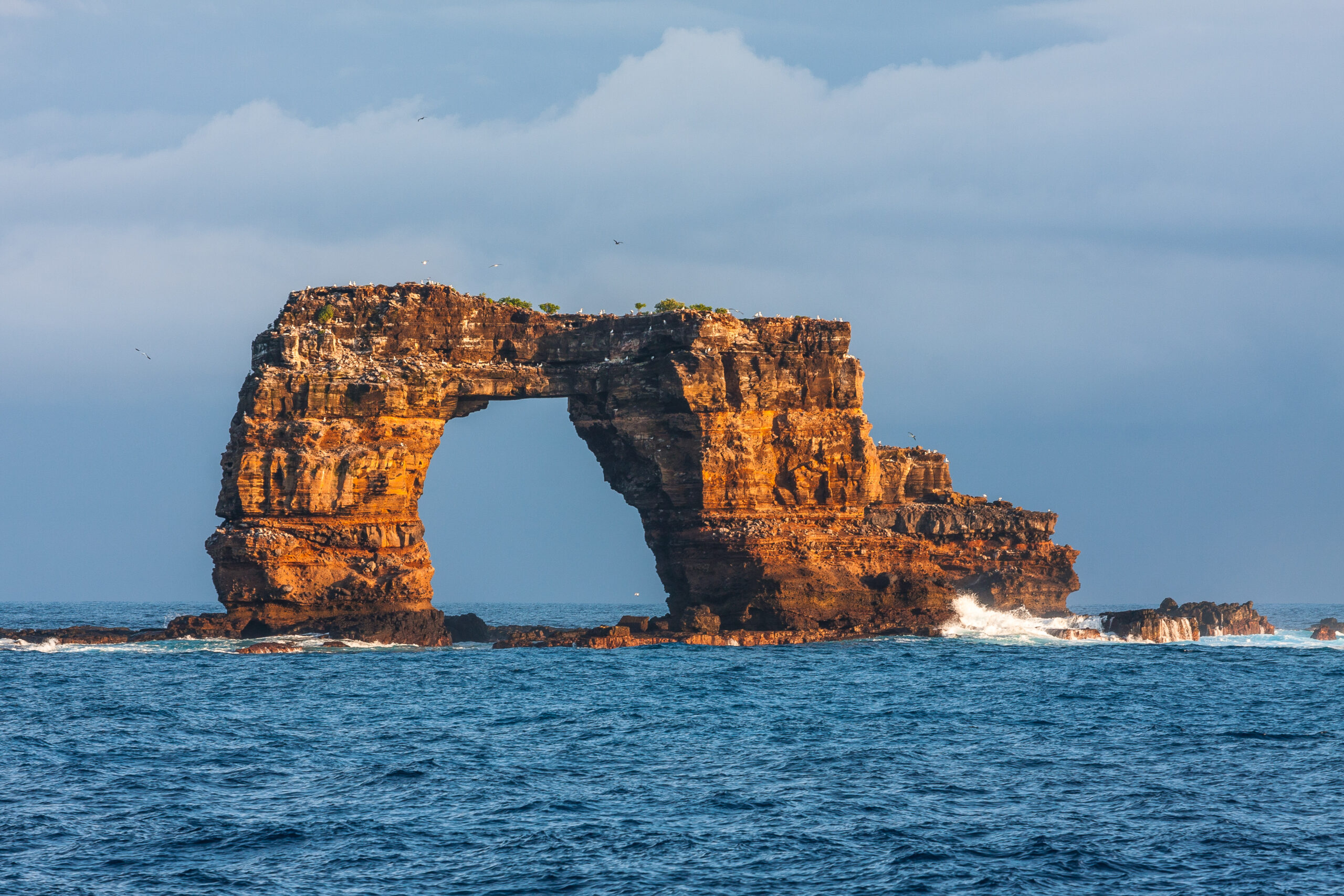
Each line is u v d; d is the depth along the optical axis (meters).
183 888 124.69
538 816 150.38
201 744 193.50
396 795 160.00
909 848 138.62
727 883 127.38
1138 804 157.38
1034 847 138.88
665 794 161.62
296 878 127.88
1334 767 179.62
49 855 134.25
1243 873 130.88
